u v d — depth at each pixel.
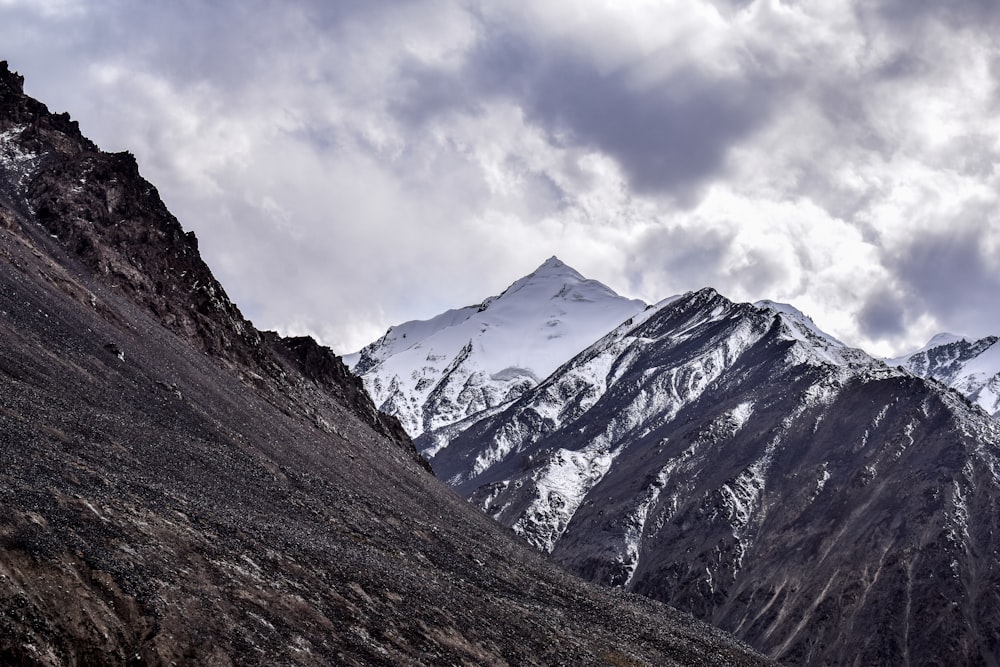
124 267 117.12
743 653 116.50
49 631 33.22
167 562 41.34
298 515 71.31
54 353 72.00
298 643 41.78
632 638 88.38
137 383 80.38
